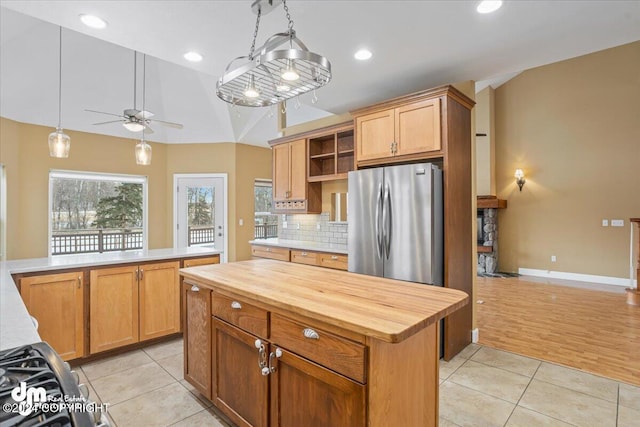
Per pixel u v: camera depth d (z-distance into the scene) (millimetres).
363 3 2037
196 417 2049
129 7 2057
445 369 2721
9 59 3789
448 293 1646
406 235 2852
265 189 7012
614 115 5906
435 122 2871
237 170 6316
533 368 2732
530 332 3574
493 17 2191
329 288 1747
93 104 4883
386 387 1283
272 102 2064
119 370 2646
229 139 6250
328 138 4344
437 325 1624
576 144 6285
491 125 7152
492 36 2441
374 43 2545
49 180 4895
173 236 6172
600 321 3928
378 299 1531
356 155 3424
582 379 2547
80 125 5094
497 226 7254
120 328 2889
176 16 2158
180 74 5082
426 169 2742
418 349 1484
